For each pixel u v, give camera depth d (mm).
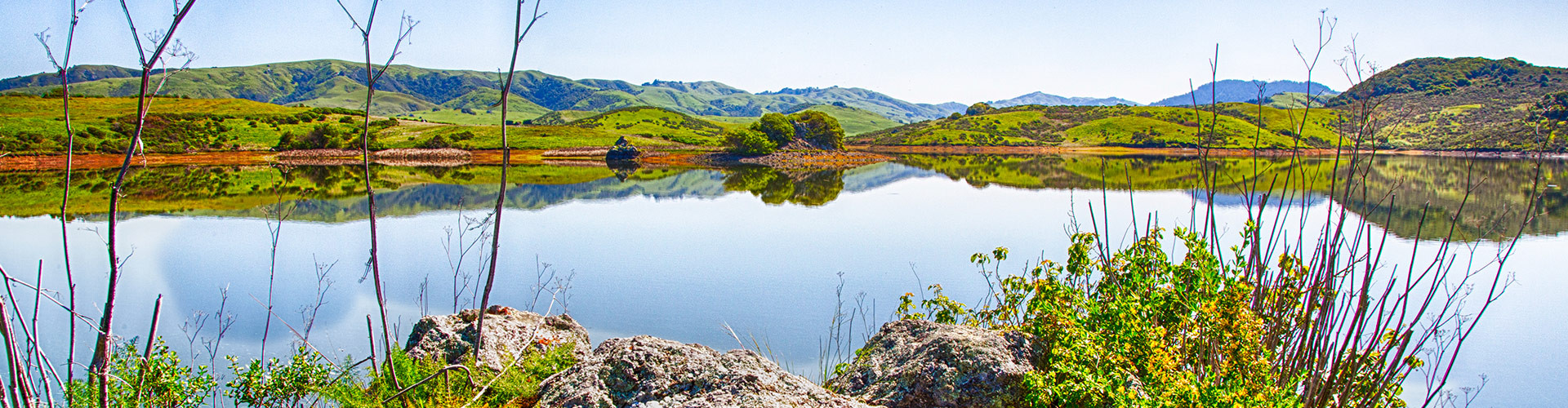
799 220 27969
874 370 5746
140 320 10711
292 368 5984
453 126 122312
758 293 14500
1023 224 26000
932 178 56844
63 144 60375
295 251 18938
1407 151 56094
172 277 14781
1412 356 5422
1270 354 5184
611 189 44312
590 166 75625
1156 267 6098
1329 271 5098
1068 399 4949
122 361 5223
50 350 8672
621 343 5742
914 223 26984
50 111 73375
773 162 88438
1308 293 5559
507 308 7289
